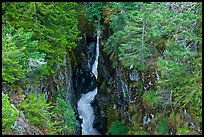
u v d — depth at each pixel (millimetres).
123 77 18969
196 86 12477
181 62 13641
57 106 17531
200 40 13164
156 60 16516
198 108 12875
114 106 20234
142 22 16078
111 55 20484
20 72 12594
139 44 15836
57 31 16156
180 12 15039
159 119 15633
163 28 15031
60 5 17438
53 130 13719
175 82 13805
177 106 14805
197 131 13422
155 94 16141
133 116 17578
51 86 17984
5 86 13445
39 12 15680
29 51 14055
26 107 13078
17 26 14562
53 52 15508
